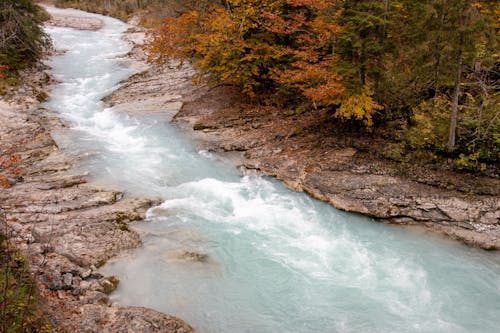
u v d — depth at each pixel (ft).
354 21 49.90
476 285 36.99
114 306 30.91
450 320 33.06
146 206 46.75
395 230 44.83
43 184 48.52
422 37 47.44
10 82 86.12
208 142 65.46
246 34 72.79
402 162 51.42
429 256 40.78
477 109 47.34
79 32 157.99
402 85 55.42
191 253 39.88
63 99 85.71
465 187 46.14
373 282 37.11
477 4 40.78
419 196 46.44
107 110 80.48
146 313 30.07
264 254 40.45
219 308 33.45
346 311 33.78
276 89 74.59
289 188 53.11
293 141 61.26
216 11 74.38
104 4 242.99
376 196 47.78
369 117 54.90
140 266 37.47
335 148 57.36
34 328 25.21
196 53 79.97
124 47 133.18
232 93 80.74
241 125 68.69
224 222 45.47
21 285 27.55
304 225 45.60
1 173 50.52
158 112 78.74
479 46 41.75
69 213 42.50
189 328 29.91
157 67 102.89
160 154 62.34
